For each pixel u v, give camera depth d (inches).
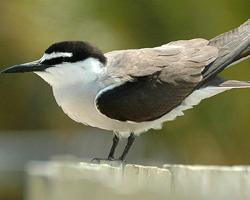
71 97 440.5
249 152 532.1
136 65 456.4
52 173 282.7
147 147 636.7
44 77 444.1
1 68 663.1
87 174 287.4
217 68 467.8
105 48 521.7
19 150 885.8
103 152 928.9
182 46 478.0
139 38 521.7
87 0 531.2
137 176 325.1
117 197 291.3
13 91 750.5
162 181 332.8
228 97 518.0
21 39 617.0
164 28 515.5
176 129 537.3
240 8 510.3
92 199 285.6
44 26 565.0
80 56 437.7
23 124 804.0
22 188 842.2
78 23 537.0
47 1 555.5
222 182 333.1
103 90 439.2
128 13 521.7
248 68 511.8
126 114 446.6
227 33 484.4
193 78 462.6
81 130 887.7
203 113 522.6
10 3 609.0
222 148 534.0
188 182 332.2
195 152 541.3
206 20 510.9
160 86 455.2
